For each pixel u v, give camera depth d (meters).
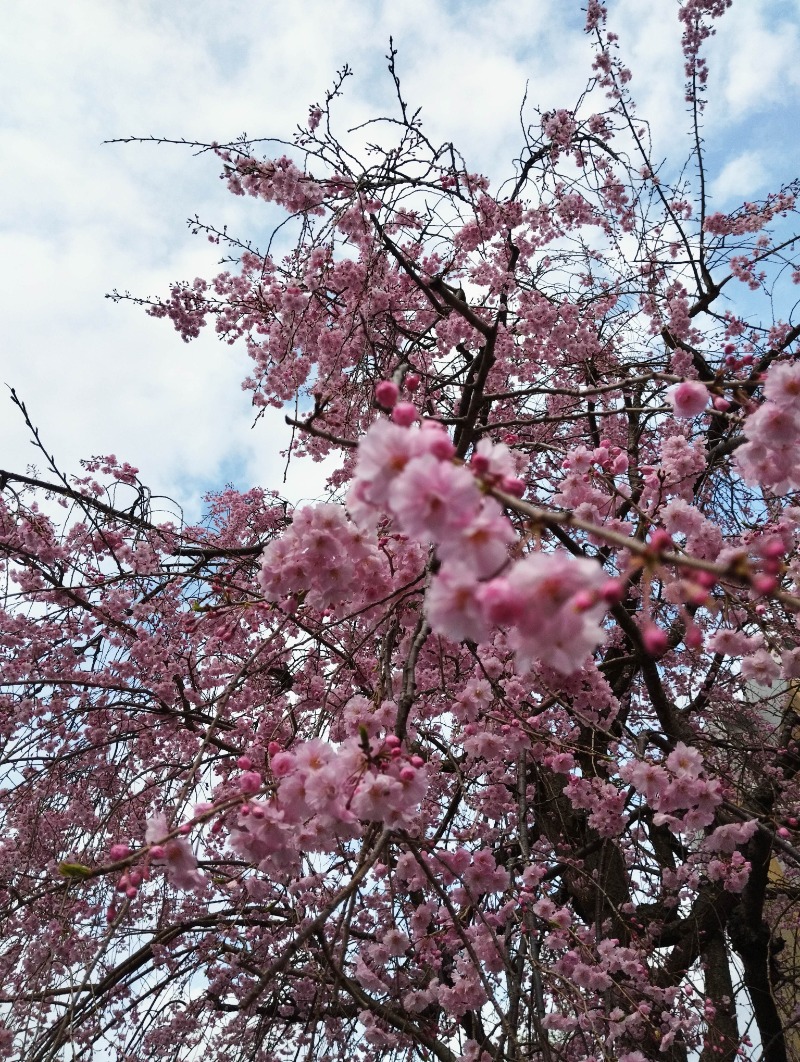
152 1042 4.55
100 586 4.55
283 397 5.10
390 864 3.15
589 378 5.16
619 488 3.14
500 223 4.93
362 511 1.71
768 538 2.96
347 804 1.90
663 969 4.08
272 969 1.61
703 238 6.12
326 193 4.13
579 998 3.06
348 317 4.58
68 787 4.76
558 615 1.17
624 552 3.13
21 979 3.94
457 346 4.96
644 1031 3.49
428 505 1.27
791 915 5.41
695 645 1.31
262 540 5.26
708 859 4.64
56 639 4.86
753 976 4.77
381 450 1.42
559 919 3.35
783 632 3.19
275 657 3.33
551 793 4.64
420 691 3.85
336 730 3.86
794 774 5.18
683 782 2.63
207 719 4.27
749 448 2.21
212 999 4.69
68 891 3.42
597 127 5.73
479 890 2.69
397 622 2.98
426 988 3.54
